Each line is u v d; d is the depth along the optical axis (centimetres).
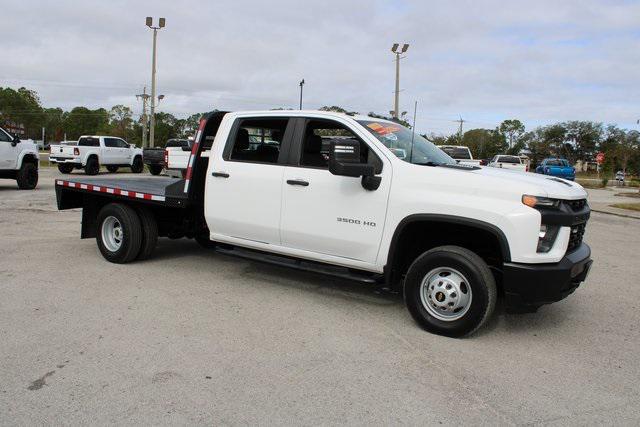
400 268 505
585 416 335
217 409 329
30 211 1173
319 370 389
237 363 396
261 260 575
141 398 339
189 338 442
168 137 7500
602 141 8750
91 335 442
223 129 605
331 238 518
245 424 313
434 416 329
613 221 1483
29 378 363
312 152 549
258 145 597
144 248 690
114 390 349
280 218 550
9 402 331
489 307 444
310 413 328
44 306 511
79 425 307
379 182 489
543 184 447
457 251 454
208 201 609
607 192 3117
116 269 662
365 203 496
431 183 465
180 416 320
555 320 523
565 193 442
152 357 402
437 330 464
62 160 2484
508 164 3134
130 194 664
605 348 452
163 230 723
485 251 490
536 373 396
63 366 382
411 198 470
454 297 455
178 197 631
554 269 427
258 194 565
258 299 558
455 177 458
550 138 9056
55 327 457
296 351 423
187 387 356
